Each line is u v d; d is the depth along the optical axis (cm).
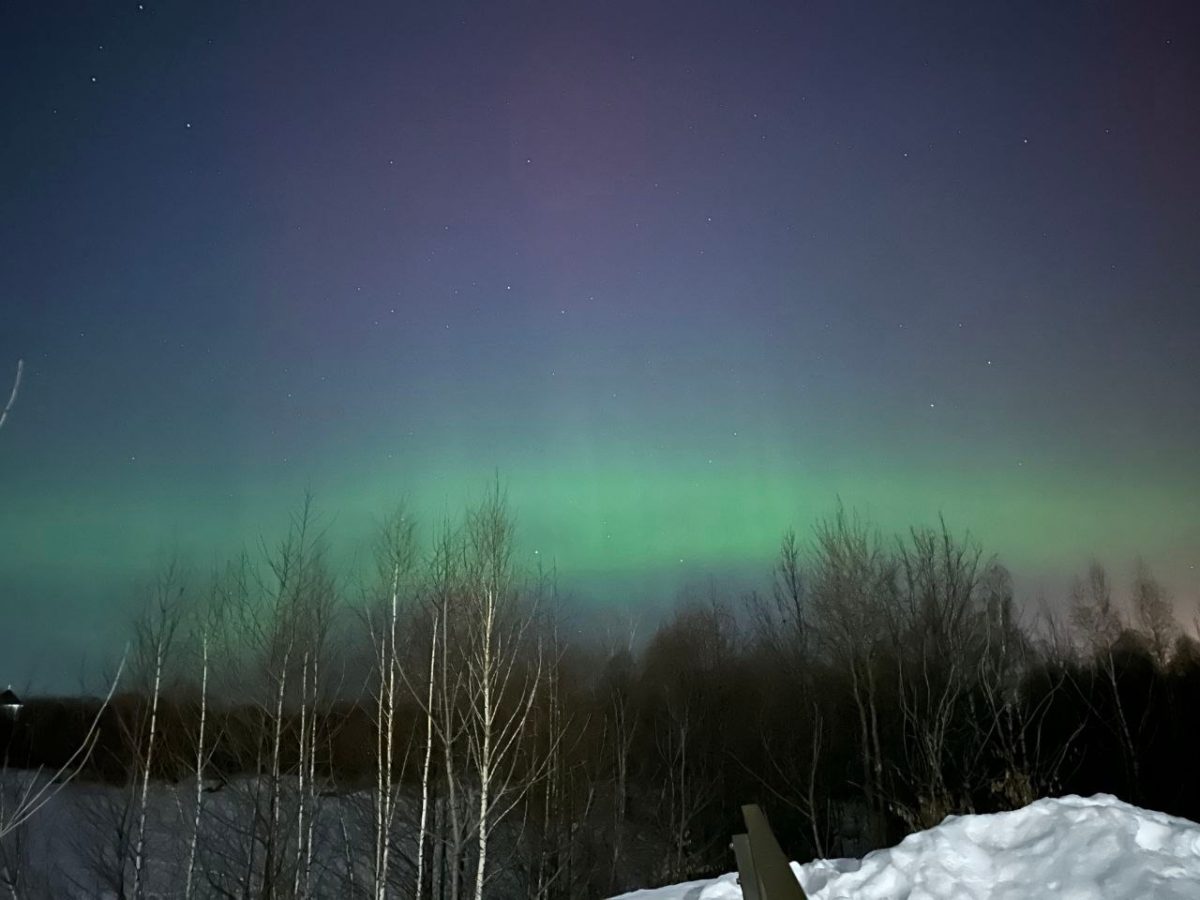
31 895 2236
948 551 3047
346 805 2675
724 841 3419
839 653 3212
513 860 2814
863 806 3431
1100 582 3406
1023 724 2706
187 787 2575
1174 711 3147
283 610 2452
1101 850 823
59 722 1730
